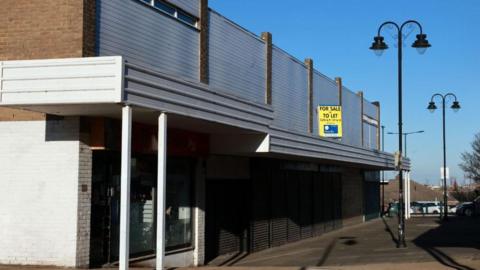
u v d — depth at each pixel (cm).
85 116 1347
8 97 1189
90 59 1164
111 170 1444
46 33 1321
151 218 1638
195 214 1867
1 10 1353
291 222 2830
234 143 1850
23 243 1341
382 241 2705
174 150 1648
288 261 1962
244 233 2328
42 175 1348
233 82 2111
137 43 1501
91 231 1367
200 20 1839
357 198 4284
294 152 2161
